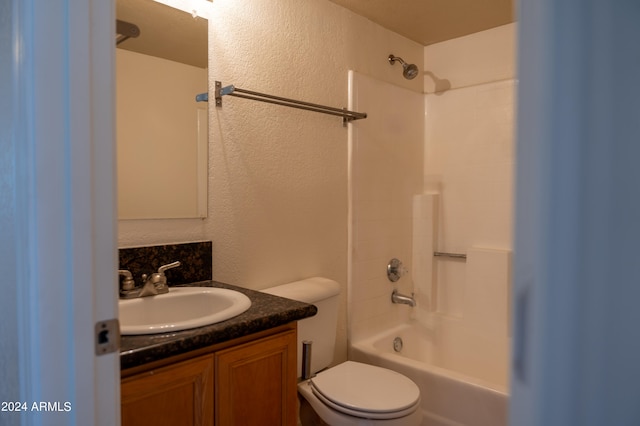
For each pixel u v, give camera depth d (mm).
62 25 673
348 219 2328
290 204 2023
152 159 1553
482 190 2621
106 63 721
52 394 680
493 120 2570
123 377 1041
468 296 2566
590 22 314
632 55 298
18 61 685
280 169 1975
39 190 661
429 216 2717
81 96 689
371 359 2213
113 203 739
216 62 1726
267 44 1908
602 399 314
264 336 1352
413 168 2766
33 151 657
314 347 1915
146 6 1527
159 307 1432
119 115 1469
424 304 2732
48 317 675
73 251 688
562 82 324
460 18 2416
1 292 825
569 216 323
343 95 2281
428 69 2840
